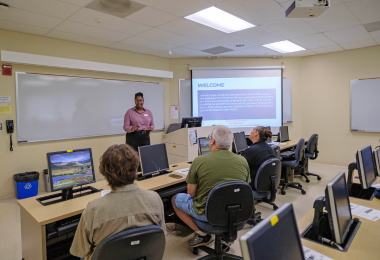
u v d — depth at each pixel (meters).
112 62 4.85
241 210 1.78
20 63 3.67
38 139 3.97
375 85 5.08
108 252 1.05
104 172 1.17
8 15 3.09
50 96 4.06
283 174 4.38
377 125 5.10
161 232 1.15
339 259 1.11
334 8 3.12
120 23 3.46
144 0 2.77
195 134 4.66
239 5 2.97
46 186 4.00
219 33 4.01
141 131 4.15
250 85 6.01
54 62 3.94
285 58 6.09
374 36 4.35
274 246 0.77
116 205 1.13
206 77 5.95
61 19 3.26
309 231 1.41
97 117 4.65
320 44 4.87
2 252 2.28
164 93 5.84
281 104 6.05
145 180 2.41
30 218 1.64
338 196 1.25
